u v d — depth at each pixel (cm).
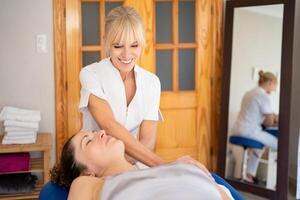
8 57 284
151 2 299
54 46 288
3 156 254
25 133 257
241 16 298
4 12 280
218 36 310
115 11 166
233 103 305
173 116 313
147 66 303
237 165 306
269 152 290
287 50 275
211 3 307
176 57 308
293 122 304
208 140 321
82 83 181
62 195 153
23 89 289
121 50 166
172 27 305
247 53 297
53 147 296
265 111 291
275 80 285
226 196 141
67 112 294
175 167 140
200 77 312
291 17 273
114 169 156
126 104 185
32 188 255
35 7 283
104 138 158
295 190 294
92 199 138
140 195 133
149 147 191
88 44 294
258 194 294
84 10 291
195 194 132
